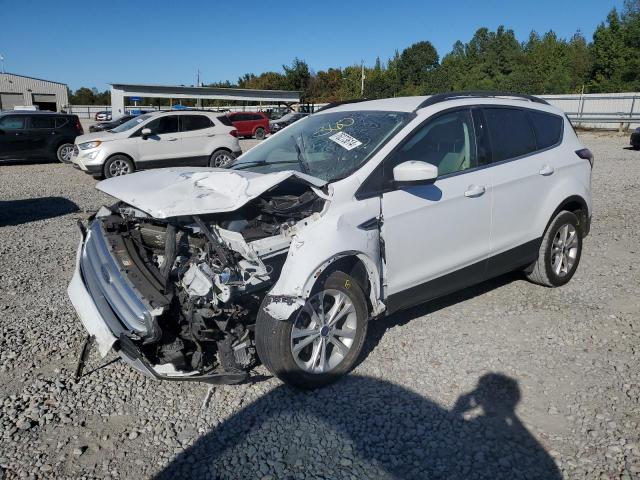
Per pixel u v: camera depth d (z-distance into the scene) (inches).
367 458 115.0
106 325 129.8
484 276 180.9
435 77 2417.6
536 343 164.1
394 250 150.9
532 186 187.3
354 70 2758.4
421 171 140.3
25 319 185.3
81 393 141.0
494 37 2618.1
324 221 137.1
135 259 140.0
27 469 113.0
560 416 128.1
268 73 2763.3
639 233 287.0
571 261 209.6
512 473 110.0
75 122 701.9
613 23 1910.7
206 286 125.3
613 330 172.1
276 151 177.3
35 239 293.9
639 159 619.2
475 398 136.1
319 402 135.5
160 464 114.3
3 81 2166.6
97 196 437.7
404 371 149.3
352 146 159.9
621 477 107.8
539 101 207.3
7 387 143.5
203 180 141.7
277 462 114.0
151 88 1242.6
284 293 128.9
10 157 661.3
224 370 132.4
